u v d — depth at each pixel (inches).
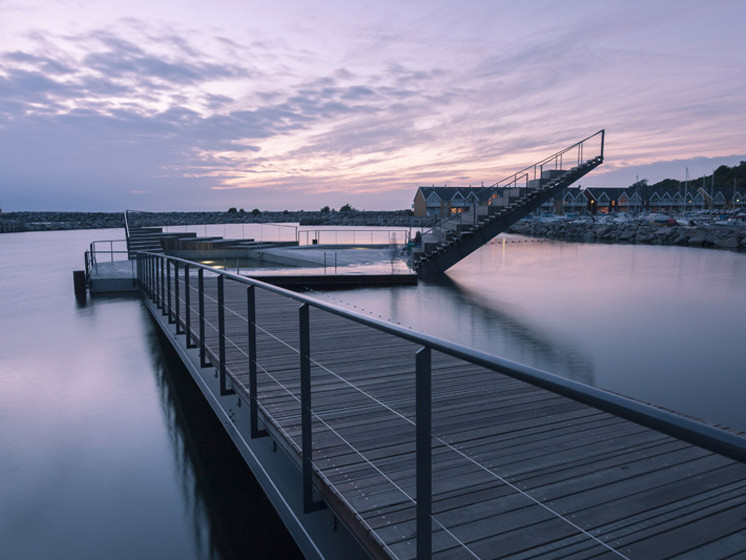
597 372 250.2
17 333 361.1
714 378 240.5
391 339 222.8
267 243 1018.1
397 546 74.7
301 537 105.4
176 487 157.8
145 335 354.6
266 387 149.3
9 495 152.9
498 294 495.2
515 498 89.7
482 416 130.0
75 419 212.1
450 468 100.6
